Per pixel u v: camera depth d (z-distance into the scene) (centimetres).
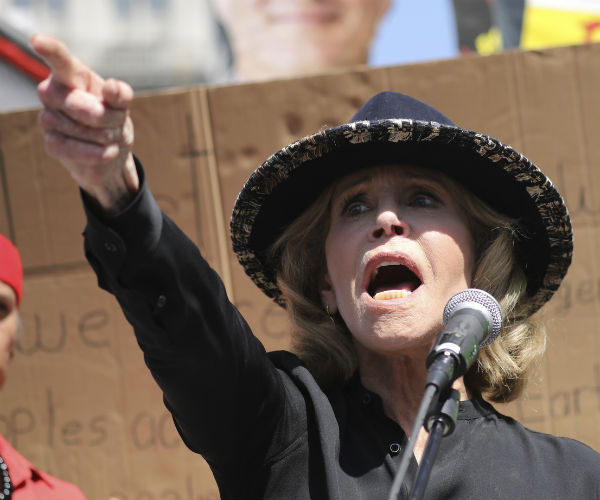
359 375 582
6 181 883
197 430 511
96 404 854
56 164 883
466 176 599
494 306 486
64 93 400
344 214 596
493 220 601
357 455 533
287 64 2094
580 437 823
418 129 567
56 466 848
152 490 841
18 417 855
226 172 867
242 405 511
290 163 602
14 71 1338
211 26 3158
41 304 867
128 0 3162
